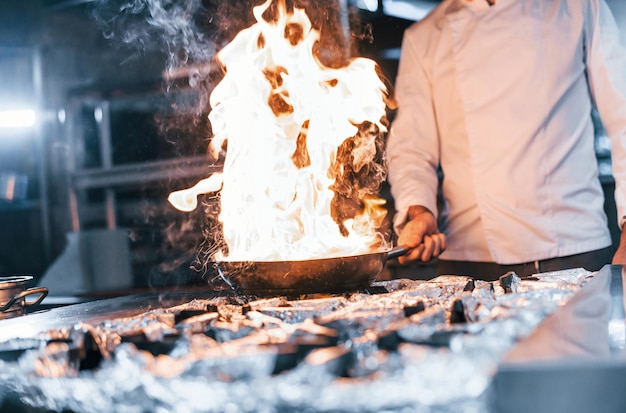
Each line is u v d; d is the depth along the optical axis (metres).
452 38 2.12
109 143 3.73
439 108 2.20
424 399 0.59
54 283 3.34
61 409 0.74
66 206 3.89
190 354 0.71
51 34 3.74
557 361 0.57
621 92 1.92
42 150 3.90
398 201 2.12
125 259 3.38
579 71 2.00
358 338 0.72
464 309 0.92
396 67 2.80
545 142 1.98
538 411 0.57
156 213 3.64
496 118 2.03
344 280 1.25
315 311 0.98
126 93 3.62
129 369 0.66
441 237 1.88
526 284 1.13
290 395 0.60
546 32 1.99
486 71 2.05
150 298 1.48
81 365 0.84
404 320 0.84
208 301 1.26
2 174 4.12
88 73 3.71
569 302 0.89
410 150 2.21
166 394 0.64
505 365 0.57
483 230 2.09
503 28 2.03
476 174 2.07
